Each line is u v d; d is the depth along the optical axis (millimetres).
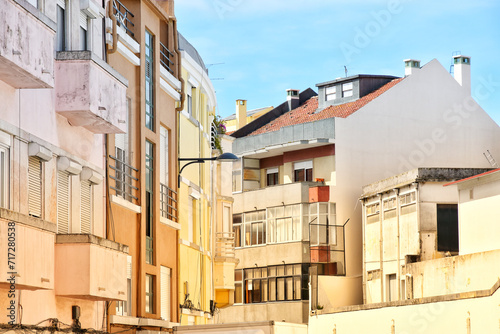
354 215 62062
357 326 46688
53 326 21594
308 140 62375
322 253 61500
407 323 41312
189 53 38219
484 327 35000
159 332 30078
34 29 18547
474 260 44312
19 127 20078
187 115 36812
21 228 18391
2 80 19016
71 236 21547
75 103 22031
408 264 51219
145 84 29766
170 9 33812
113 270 23094
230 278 46125
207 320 41344
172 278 33500
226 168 52688
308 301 62250
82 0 23750
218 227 50062
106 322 25453
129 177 28188
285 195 64250
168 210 33281
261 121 72312
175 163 33938
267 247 65188
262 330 31125
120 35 27031
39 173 21250
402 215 54719
